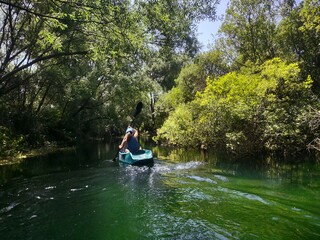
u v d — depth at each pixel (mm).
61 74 15508
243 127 11023
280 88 10898
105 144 20219
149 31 9883
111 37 8062
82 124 22500
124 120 28266
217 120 11820
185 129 15125
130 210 4867
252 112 10469
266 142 10250
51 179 7250
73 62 14773
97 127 25547
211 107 11781
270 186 6277
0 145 11633
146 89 21672
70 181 6992
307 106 10328
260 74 12156
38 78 15680
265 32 16375
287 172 7801
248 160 10062
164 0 9031
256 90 10781
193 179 7066
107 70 20031
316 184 6371
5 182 6965
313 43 13812
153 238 3807
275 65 11320
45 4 9258
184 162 9797
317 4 12492
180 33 10555
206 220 4367
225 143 12266
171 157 11375
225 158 10695
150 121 29703
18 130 15461
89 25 8438
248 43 17141
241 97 10984
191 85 20922
